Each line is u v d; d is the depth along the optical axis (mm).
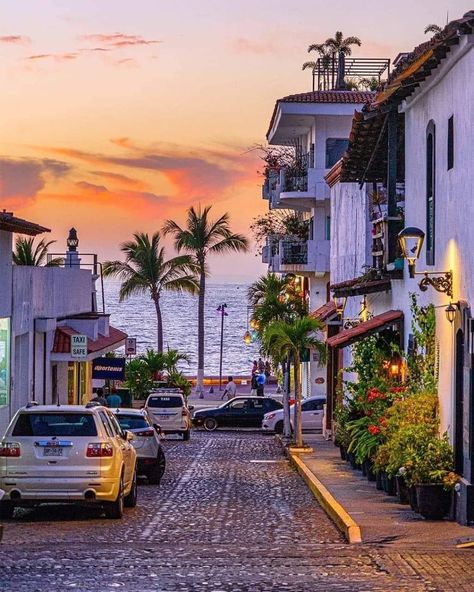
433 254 22906
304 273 57781
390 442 22078
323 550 16391
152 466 29141
